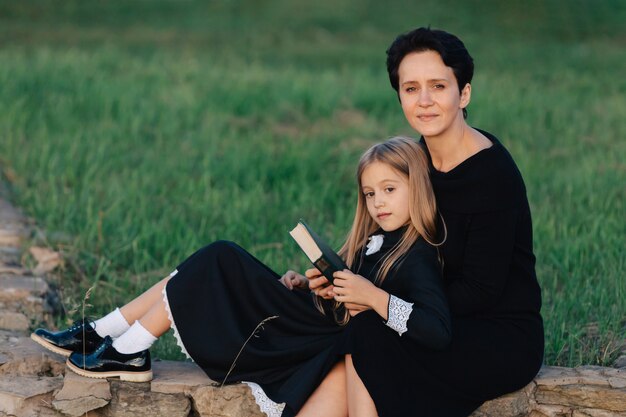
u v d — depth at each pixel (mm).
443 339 4016
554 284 6156
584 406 4484
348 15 25750
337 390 4242
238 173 9250
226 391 4461
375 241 4445
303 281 4684
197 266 4469
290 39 22875
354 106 13266
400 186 4305
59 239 7129
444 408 4148
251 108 12719
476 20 25062
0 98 11750
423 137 4527
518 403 4402
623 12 25891
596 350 5156
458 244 4230
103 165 9320
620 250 6750
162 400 4512
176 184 8883
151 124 11570
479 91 13828
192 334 4398
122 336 4531
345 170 9516
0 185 8648
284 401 4219
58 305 6090
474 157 4215
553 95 14156
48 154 9422
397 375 4094
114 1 26453
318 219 7883
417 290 4125
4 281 6168
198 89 13664
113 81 13531
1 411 4488
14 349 4938
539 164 9844
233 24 24547
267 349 4387
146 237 7082
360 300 4109
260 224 7637
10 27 22375
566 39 23359
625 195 8406
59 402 4457
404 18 25484
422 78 4180
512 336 4266
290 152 10055
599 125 12016
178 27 23875
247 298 4492
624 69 18312
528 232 4316
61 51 17766
